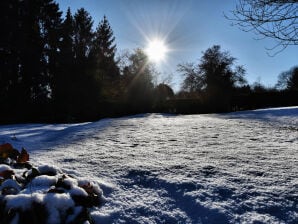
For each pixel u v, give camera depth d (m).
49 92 23.72
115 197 2.50
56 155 4.25
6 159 3.37
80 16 34.81
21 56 23.23
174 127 9.25
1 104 20.53
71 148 5.05
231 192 2.49
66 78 22.89
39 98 22.61
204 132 7.49
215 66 27.70
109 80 29.47
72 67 23.42
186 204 2.35
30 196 1.95
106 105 23.44
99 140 6.26
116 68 32.28
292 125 8.89
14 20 23.17
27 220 1.83
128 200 2.43
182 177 2.94
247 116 13.78
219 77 27.17
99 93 23.83
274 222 1.98
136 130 8.49
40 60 24.34
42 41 25.36
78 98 22.55
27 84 23.17
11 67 22.61
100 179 2.96
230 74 27.36
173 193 2.57
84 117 22.30
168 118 15.05
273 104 25.12
